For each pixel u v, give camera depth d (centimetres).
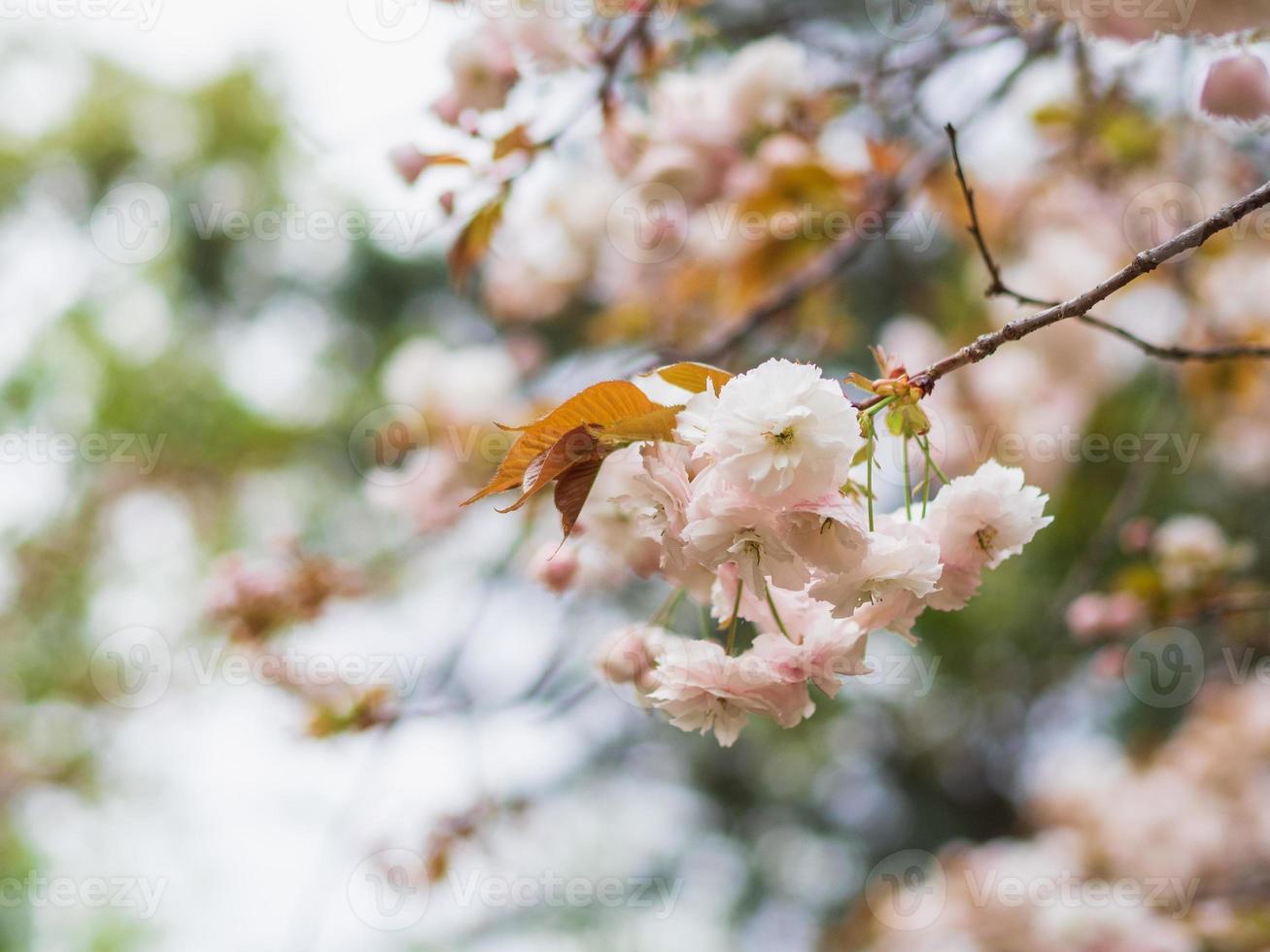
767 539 127
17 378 760
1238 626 427
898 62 294
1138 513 568
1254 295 357
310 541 711
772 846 793
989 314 404
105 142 758
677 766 782
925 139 313
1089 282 388
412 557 451
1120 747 697
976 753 730
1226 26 179
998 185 368
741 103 293
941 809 748
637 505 138
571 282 425
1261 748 532
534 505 269
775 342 343
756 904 783
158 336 785
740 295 316
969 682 649
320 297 762
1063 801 565
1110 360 413
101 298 784
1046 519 139
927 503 143
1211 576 339
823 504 127
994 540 141
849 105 300
